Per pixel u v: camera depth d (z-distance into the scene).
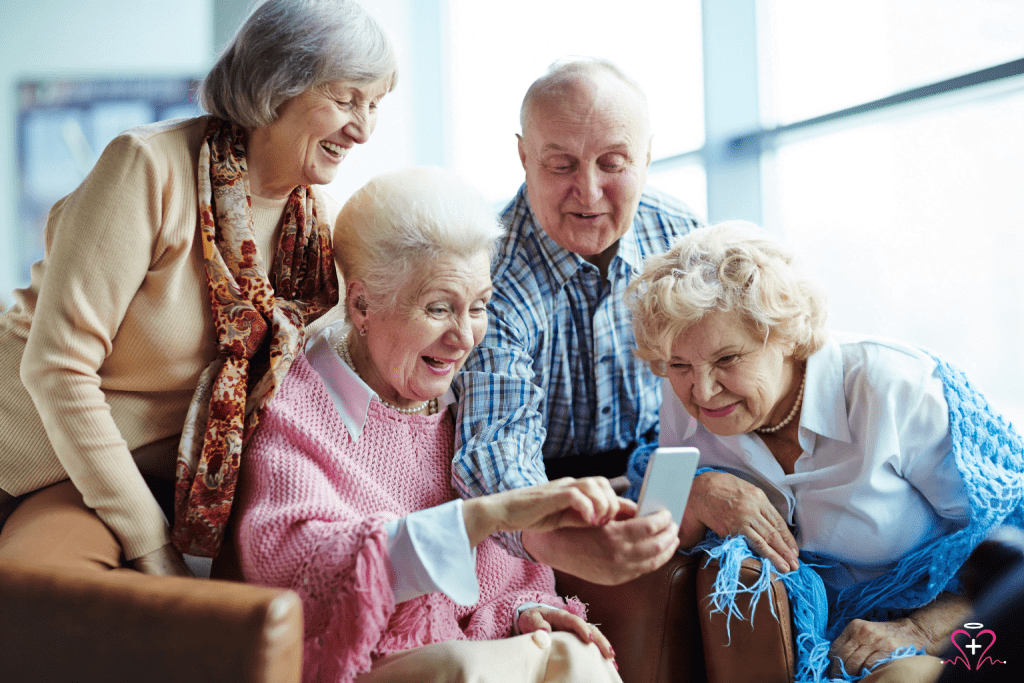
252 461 1.27
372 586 1.07
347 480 1.27
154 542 1.26
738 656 1.29
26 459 1.34
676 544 1.12
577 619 1.28
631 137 1.57
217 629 0.94
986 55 2.42
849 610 1.39
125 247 1.23
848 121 2.90
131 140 1.25
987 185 2.48
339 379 1.36
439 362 1.34
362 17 1.31
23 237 5.39
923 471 1.34
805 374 1.38
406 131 5.80
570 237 1.64
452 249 1.28
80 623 1.01
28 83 5.33
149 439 1.34
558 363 1.78
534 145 1.61
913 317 2.77
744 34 3.31
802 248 3.17
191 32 5.43
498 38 5.23
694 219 1.91
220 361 1.32
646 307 1.33
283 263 1.41
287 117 1.31
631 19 3.89
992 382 2.54
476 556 1.37
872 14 2.80
